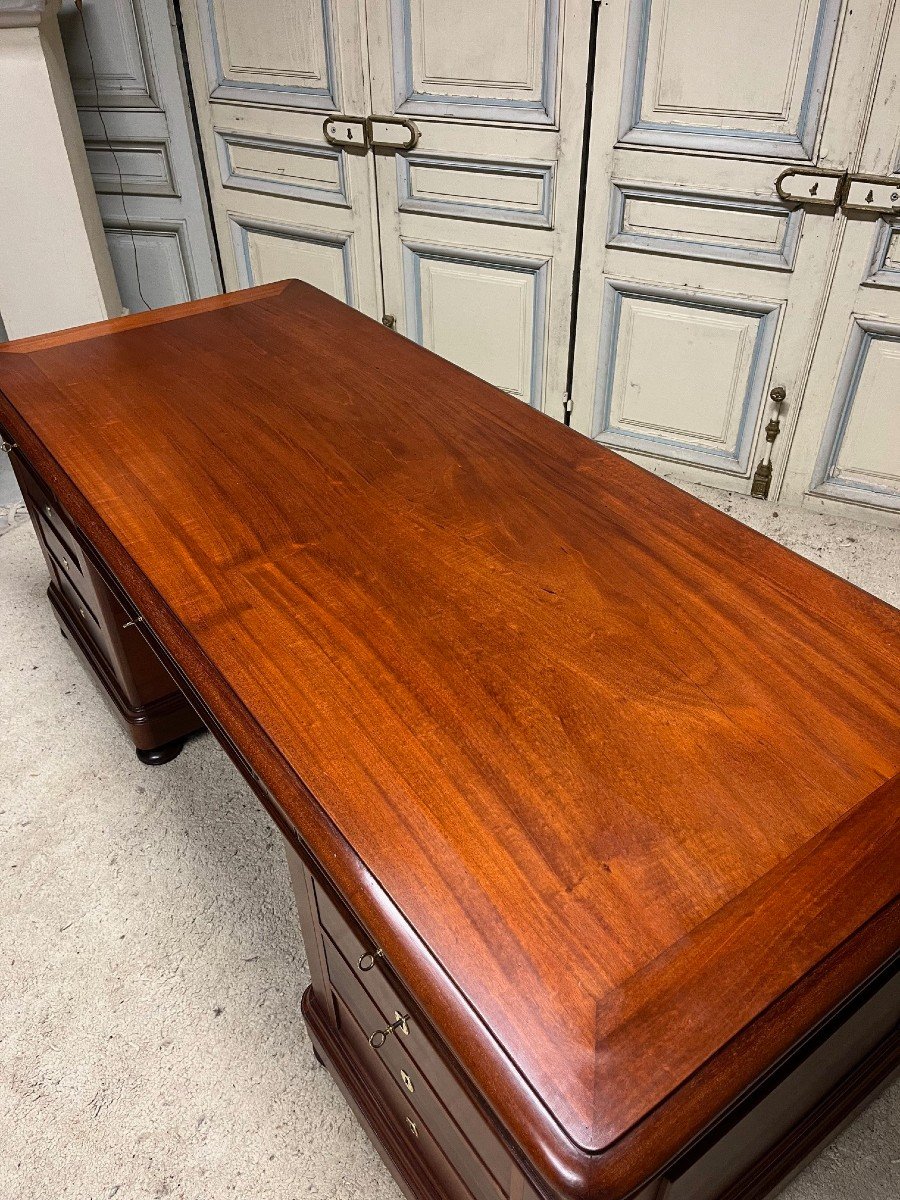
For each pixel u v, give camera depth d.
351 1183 1.22
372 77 2.42
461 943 0.76
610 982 0.73
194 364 1.64
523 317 2.62
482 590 1.13
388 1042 1.04
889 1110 1.29
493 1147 0.86
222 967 1.46
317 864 0.93
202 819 1.70
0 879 1.59
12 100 2.36
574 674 1.01
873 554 2.35
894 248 2.08
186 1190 1.21
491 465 1.37
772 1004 0.72
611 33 2.09
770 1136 1.04
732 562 1.18
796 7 1.90
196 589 1.13
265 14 2.48
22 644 2.09
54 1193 1.21
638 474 1.35
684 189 2.21
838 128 1.98
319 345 1.71
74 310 2.73
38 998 1.42
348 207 2.69
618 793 0.87
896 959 0.91
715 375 2.44
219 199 2.94
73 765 1.80
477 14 2.21
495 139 2.37
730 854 0.82
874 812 0.86
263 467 1.36
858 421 2.34
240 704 0.98
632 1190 0.64
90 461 1.37
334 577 1.15
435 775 0.89
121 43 2.67
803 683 1.00
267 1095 1.31
